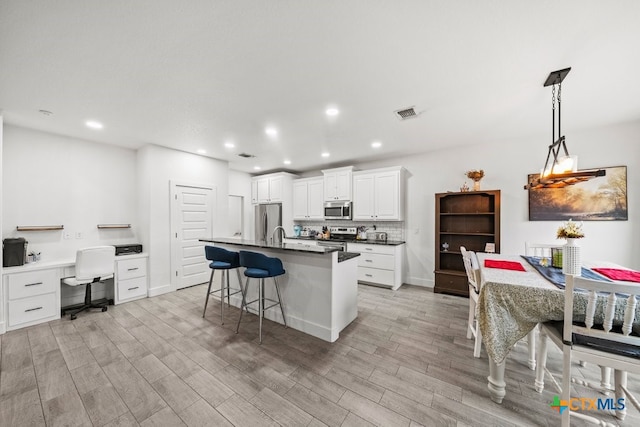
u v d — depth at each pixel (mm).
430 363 2176
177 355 2305
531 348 2105
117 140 3830
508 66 1940
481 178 3988
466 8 1400
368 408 1676
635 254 3082
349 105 2637
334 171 5316
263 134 3559
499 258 2695
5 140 3168
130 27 1538
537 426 1533
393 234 4965
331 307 2574
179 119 3000
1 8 1358
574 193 3391
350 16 1459
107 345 2484
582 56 1805
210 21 1494
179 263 4387
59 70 1994
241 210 6648
